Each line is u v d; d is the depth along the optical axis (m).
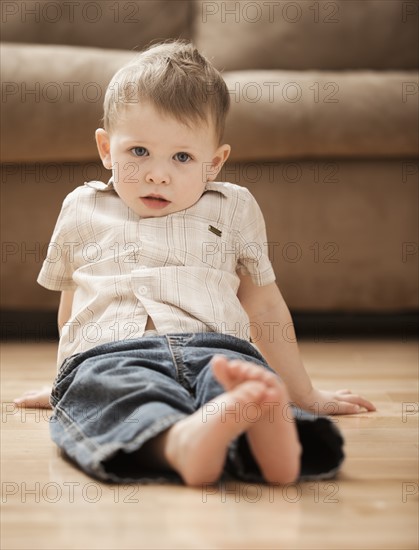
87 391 1.19
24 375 1.78
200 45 2.40
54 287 1.45
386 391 1.65
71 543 0.89
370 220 2.19
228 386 1.04
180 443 1.05
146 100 1.32
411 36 2.37
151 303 1.30
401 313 2.38
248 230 1.43
